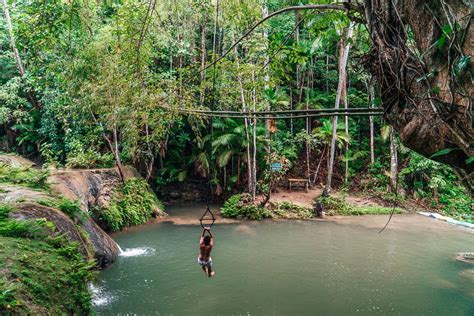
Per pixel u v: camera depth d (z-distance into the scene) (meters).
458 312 6.80
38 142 18.89
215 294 7.43
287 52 5.61
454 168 2.39
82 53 10.39
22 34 4.74
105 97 10.34
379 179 18.27
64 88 11.59
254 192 15.78
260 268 9.08
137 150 14.36
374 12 2.59
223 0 8.39
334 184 19.22
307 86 20.34
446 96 2.18
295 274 8.69
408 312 6.77
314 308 6.88
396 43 2.52
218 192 17.05
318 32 4.97
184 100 7.25
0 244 4.51
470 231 13.12
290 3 4.98
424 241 11.77
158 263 9.29
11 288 3.49
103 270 8.61
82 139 15.55
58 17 4.79
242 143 16.44
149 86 7.18
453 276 8.68
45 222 5.63
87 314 4.59
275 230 13.05
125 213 13.23
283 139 18.94
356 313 6.70
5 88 16.86
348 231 12.97
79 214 8.32
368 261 9.73
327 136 17.59
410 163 17.50
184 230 12.93
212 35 18.20
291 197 17.00
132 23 6.19
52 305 3.88
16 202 6.51
